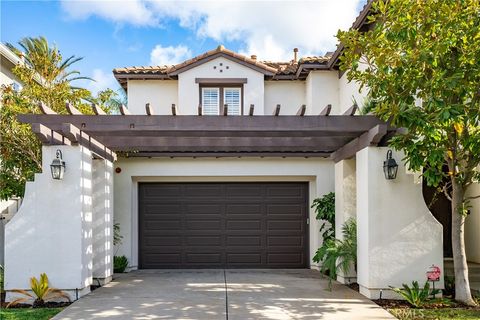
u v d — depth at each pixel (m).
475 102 8.98
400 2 8.56
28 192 10.16
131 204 14.88
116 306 9.25
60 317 8.41
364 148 10.46
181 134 10.23
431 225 10.19
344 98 15.91
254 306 9.25
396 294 10.04
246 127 9.86
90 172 10.95
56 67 13.73
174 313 8.66
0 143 12.23
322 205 13.98
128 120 9.84
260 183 15.44
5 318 8.48
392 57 8.84
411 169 9.13
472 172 9.67
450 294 10.27
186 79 16.69
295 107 17.38
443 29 8.39
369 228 10.17
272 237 15.33
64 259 10.08
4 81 17.33
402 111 8.64
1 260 14.19
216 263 15.23
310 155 14.67
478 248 14.15
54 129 9.84
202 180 15.27
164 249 15.24
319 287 11.41
